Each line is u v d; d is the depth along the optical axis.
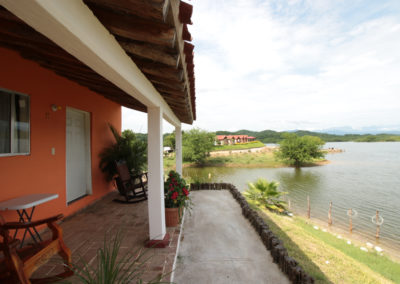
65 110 3.76
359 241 9.05
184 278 2.33
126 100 4.52
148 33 1.01
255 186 12.58
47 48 1.80
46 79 3.30
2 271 1.42
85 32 0.98
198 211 4.82
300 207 14.08
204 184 7.24
